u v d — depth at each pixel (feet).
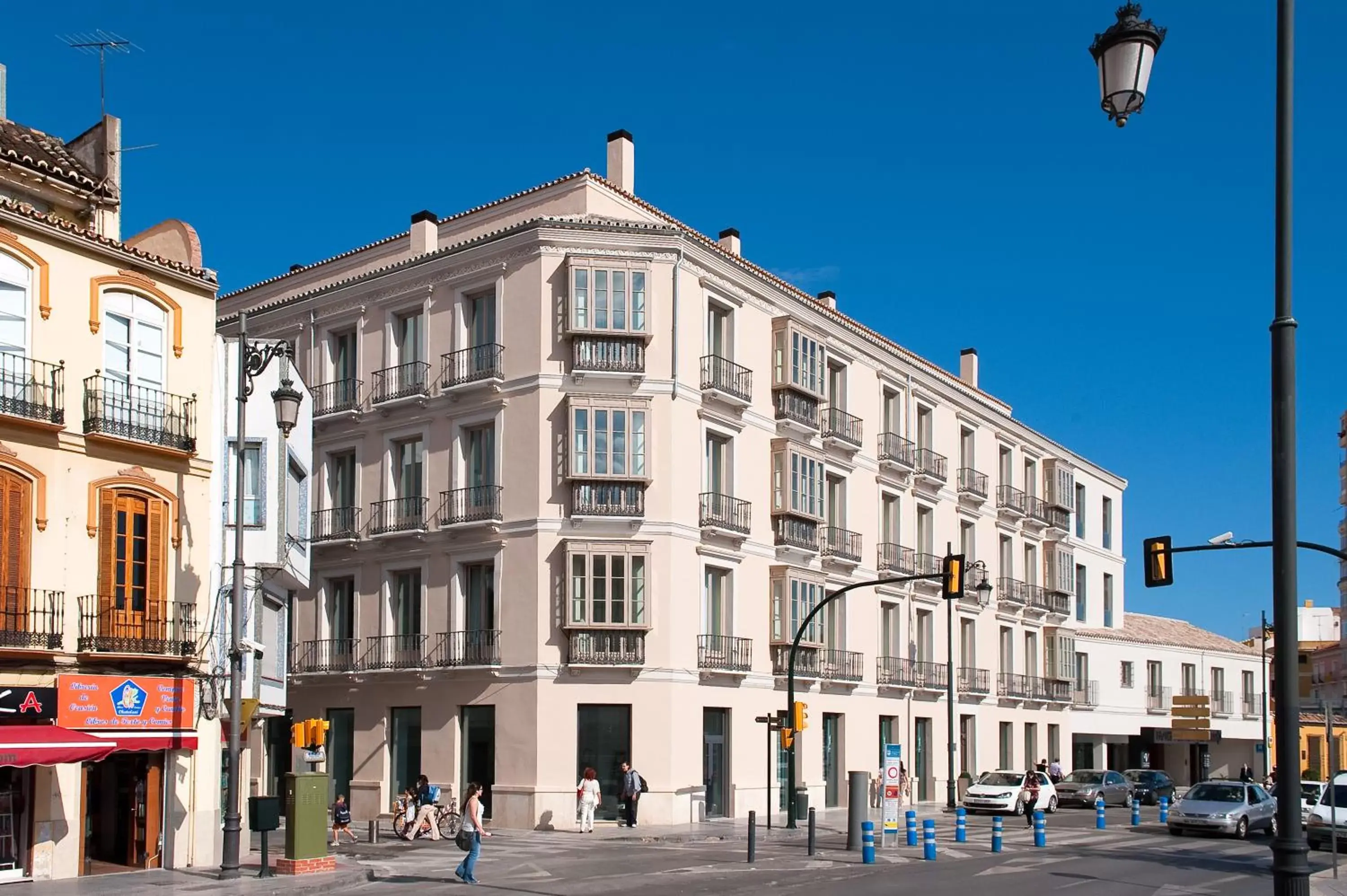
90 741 70.64
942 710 168.86
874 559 155.94
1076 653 209.15
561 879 77.97
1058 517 204.95
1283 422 34.14
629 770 117.60
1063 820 143.33
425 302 132.77
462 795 123.34
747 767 131.64
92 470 77.05
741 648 131.54
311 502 139.23
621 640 120.37
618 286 125.08
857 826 100.78
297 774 77.92
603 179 132.26
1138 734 219.61
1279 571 34.01
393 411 133.69
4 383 73.00
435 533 127.85
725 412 132.98
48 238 76.18
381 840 108.47
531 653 120.26
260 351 83.10
